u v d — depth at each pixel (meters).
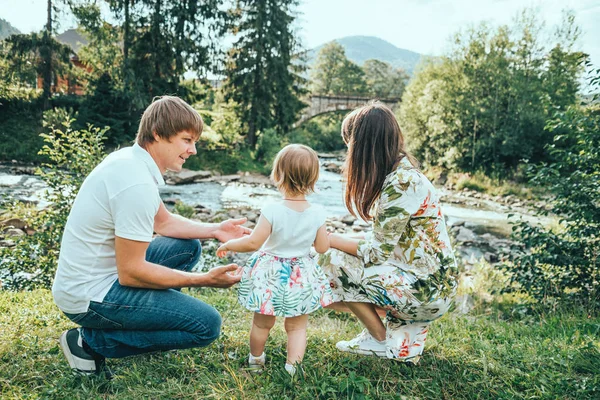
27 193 13.84
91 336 2.25
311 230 2.45
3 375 2.29
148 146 2.26
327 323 3.66
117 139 22.89
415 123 28.45
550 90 23.20
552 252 5.31
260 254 2.49
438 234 2.47
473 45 25.48
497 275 7.35
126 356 2.40
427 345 2.86
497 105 24.61
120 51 23.45
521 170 22.97
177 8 23.22
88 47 23.36
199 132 2.30
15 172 17.83
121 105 23.56
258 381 2.33
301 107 29.41
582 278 5.25
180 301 2.27
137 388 2.18
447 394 2.31
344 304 2.75
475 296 6.12
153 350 2.36
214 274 2.32
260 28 26.09
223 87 27.38
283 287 2.35
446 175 25.98
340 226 13.47
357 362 2.51
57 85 25.00
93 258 2.12
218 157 24.83
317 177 2.49
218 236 2.79
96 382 2.24
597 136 5.02
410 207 2.34
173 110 2.21
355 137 2.45
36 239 5.43
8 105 22.52
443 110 26.03
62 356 2.52
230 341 2.85
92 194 2.07
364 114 2.44
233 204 15.86
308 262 2.47
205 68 24.81
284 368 2.44
